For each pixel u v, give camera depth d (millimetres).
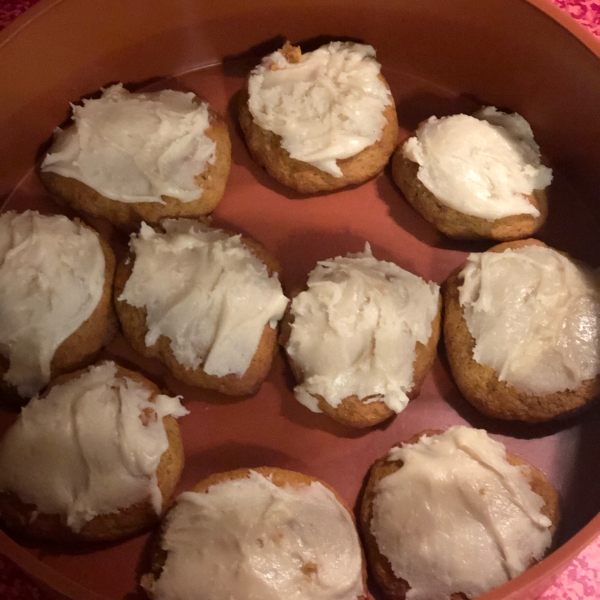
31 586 219
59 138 264
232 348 238
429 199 269
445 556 214
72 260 242
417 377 248
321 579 208
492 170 265
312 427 251
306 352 244
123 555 230
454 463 229
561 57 247
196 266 243
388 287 249
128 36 260
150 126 258
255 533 211
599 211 277
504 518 220
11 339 232
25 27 232
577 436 253
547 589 226
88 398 225
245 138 280
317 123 266
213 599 203
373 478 238
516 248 260
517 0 240
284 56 276
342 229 278
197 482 242
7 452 220
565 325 243
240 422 251
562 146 277
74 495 217
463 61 276
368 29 276
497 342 243
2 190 266
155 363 253
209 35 274
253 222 276
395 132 281
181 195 257
